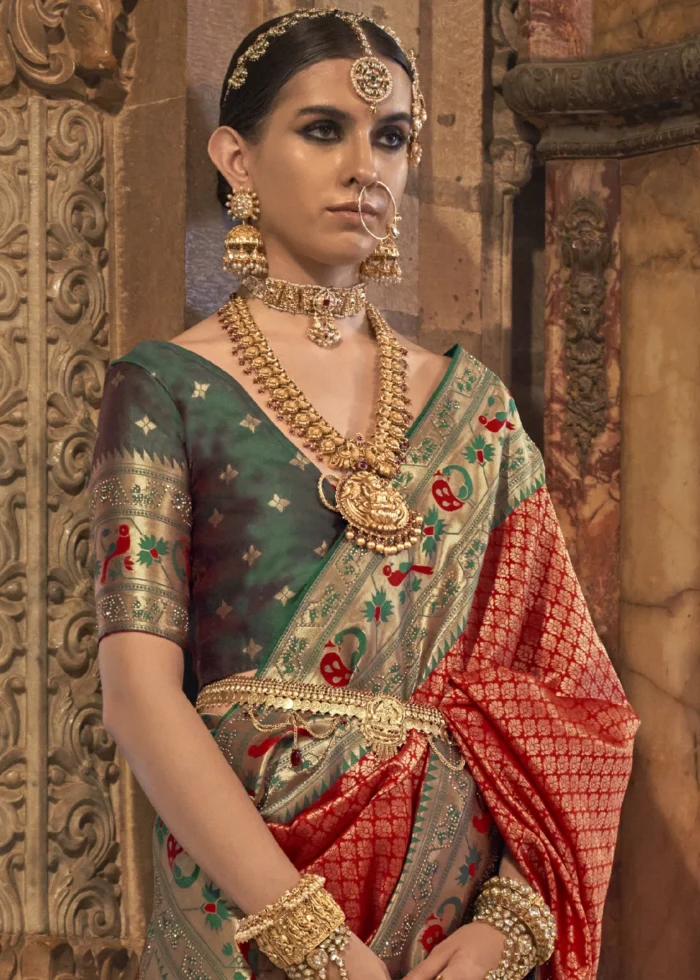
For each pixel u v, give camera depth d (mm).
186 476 1916
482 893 1897
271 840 1736
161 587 1835
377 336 2137
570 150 2879
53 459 2395
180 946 1798
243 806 1732
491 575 2064
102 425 1945
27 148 2420
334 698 1839
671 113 2801
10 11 2393
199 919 1784
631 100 2797
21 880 2311
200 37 2471
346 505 1896
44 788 2332
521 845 1897
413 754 1860
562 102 2834
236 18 2537
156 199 2473
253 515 1887
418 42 2850
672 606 2779
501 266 2955
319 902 1715
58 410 2410
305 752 1814
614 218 2896
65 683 2377
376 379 2080
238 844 1712
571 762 1946
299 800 1801
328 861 1777
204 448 1918
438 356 2184
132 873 2418
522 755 1931
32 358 2389
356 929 1794
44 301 2406
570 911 1917
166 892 1854
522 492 2098
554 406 2875
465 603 1973
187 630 1869
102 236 2498
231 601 1876
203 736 1762
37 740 2330
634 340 2871
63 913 2324
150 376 1939
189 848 1732
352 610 1864
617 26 2900
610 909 2807
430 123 2865
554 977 1905
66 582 2393
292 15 2064
